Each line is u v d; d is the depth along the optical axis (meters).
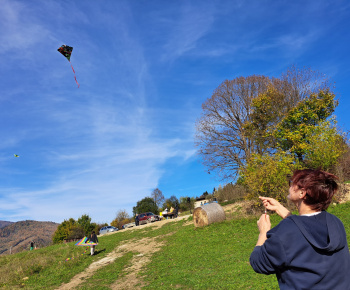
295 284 1.69
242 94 37.69
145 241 23.61
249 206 23.47
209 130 38.31
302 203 1.90
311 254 1.68
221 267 11.90
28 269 19.05
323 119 27.53
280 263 1.72
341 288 1.66
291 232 1.75
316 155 21.28
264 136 32.84
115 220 66.94
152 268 14.66
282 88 35.00
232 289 9.07
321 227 1.75
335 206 18.80
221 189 49.53
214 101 38.66
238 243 15.79
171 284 11.10
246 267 11.07
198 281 10.63
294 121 27.36
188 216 31.94
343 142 22.97
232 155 36.75
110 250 22.64
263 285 8.73
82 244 21.53
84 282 14.85
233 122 38.09
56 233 51.72
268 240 1.78
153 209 69.81
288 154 23.05
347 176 25.03
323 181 1.84
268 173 20.64
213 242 17.34
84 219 53.75
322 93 28.20
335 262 1.69
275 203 2.11
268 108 33.09
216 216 22.45
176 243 19.69
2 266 22.56
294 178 1.95
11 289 15.38
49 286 15.23
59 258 22.12
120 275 14.80
